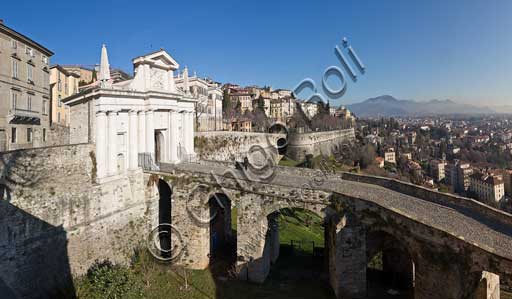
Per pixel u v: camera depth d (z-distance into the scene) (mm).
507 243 17375
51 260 27094
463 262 17797
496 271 16062
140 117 36531
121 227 33594
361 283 25266
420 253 20250
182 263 33062
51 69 68500
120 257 33156
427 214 21859
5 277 23828
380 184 30578
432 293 19516
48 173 27094
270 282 28844
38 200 26266
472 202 22812
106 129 32344
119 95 33281
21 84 50156
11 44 47812
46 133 57781
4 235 23844
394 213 22000
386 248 28375
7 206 24062
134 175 35219
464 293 17703
